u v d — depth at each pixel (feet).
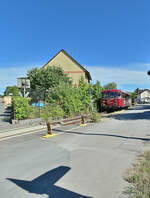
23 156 19.63
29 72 99.76
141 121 48.47
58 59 121.19
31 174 14.67
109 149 21.45
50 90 57.41
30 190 12.00
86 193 11.41
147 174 13.78
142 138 26.99
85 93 68.33
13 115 48.44
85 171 15.01
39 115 50.21
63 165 16.55
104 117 62.69
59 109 50.60
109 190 11.71
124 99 101.40
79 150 21.42
